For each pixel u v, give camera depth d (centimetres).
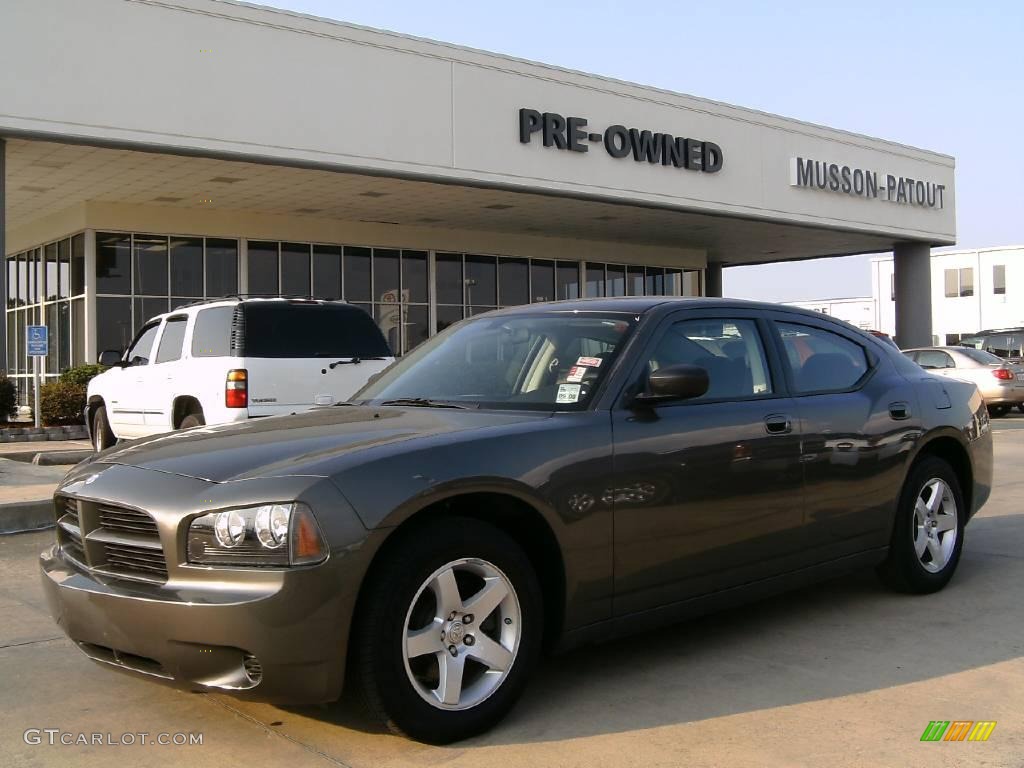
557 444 405
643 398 438
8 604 583
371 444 380
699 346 482
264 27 1748
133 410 1151
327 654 340
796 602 575
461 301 2659
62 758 364
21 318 2397
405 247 2539
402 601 354
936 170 3152
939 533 595
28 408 2295
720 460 456
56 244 2203
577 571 405
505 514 402
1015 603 566
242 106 1725
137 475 382
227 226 2227
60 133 1552
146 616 348
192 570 347
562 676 447
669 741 373
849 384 548
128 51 1611
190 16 1669
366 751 365
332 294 2409
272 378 952
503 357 487
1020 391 2148
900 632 511
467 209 2312
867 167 2903
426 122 1950
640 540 425
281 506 342
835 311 5709
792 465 489
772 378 505
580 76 2195
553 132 2138
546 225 2608
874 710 403
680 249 3228
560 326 489
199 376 986
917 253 3188
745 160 2556
